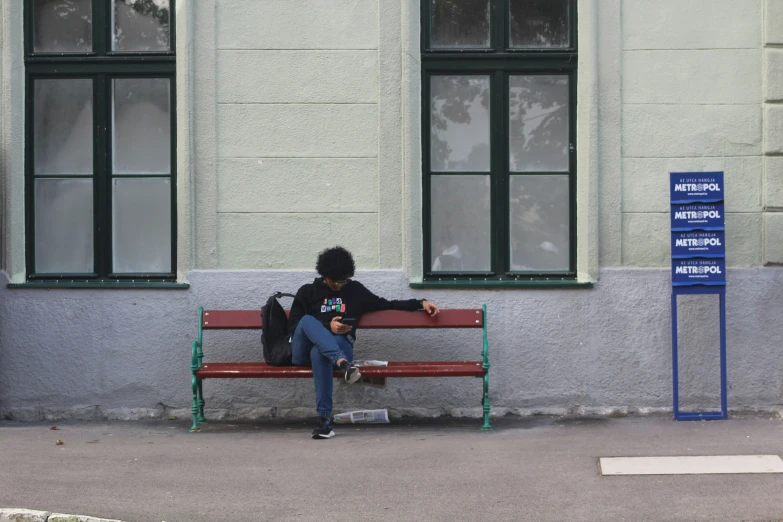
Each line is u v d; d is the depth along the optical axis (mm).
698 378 7875
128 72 8062
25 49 8070
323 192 7938
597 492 5523
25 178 8070
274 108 7953
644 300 7875
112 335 7938
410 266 7902
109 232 8117
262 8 7938
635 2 7891
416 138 7930
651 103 7891
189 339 7930
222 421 7859
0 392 7938
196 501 5434
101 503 5375
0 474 5953
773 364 7848
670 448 6559
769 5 7840
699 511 5160
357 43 7941
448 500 5422
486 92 8125
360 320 7520
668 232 7887
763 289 7848
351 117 7938
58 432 7383
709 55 7887
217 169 7938
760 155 7871
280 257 7938
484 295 7914
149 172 8125
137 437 7148
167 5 8117
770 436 6938
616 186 7891
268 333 7406
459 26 8117
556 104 8102
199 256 7945
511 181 8125
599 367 7895
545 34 8102
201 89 7934
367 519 5141
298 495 5539
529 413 7914
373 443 6844
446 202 8109
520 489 5605
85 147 8125
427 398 7977
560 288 7910
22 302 7938
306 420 7883
